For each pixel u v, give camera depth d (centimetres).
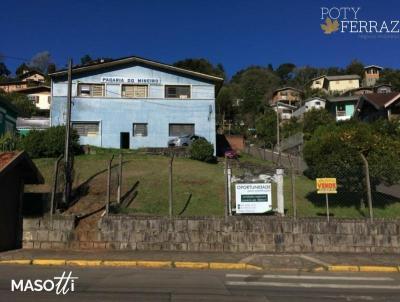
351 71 12688
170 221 1420
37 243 1432
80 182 2069
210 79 3859
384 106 4378
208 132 3812
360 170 1597
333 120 5747
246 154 4494
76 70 3684
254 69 13638
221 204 1802
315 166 1669
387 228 1410
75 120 3672
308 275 1112
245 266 1207
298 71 13900
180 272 1129
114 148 3569
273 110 8131
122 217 1433
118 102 3753
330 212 1700
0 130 3134
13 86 9275
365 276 1109
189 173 2372
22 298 796
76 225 1467
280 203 1520
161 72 3831
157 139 3759
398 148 1652
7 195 1399
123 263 1222
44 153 2772
